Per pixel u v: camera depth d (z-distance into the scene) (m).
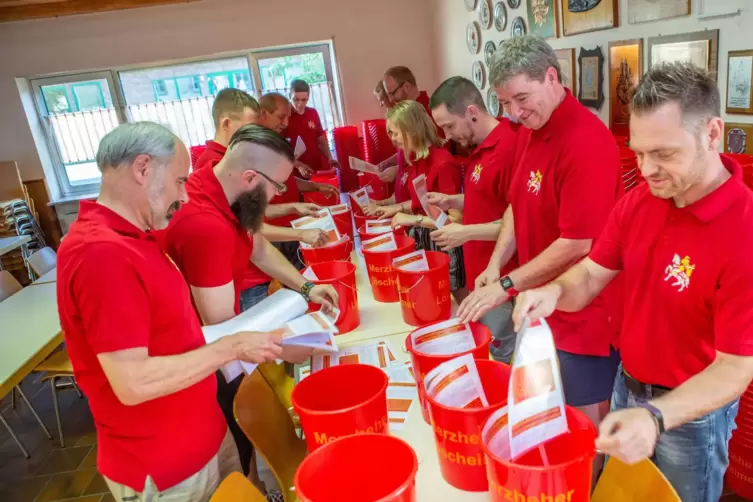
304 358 1.62
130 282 1.16
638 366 1.30
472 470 1.08
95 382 1.25
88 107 5.93
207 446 1.40
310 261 2.27
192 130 6.07
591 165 1.54
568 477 0.84
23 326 2.82
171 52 5.61
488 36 3.97
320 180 3.88
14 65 5.55
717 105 1.02
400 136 2.62
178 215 1.51
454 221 2.50
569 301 1.35
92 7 5.36
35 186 5.90
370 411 1.10
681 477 1.27
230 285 1.59
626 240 1.29
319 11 5.63
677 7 2.02
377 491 0.98
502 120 2.18
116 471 1.31
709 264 1.08
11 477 2.91
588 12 2.57
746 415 1.79
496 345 2.26
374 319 2.01
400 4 5.68
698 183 1.08
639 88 1.05
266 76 5.96
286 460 1.65
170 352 1.30
